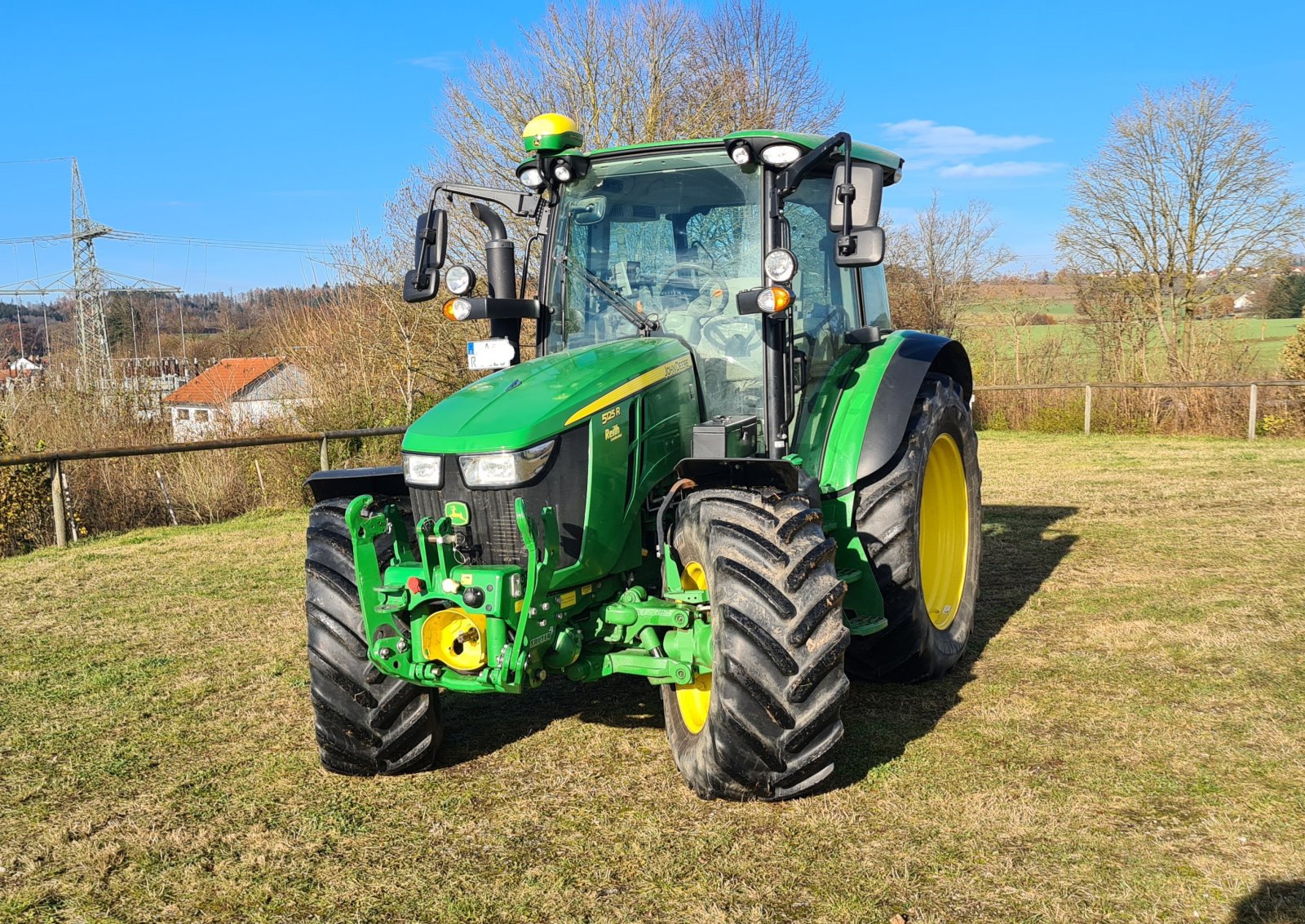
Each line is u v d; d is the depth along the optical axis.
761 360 4.04
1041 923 2.68
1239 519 8.59
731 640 3.24
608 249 4.30
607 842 3.21
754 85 22.47
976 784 3.53
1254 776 3.52
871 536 4.39
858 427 4.36
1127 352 22.03
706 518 3.42
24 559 9.00
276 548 9.09
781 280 3.63
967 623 5.04
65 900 3.01
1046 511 9.38
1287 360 17.86
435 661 3.39
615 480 3.55
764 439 4.01
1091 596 6.14
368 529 3.50
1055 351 23.33
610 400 3.57
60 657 5.66
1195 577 6.52
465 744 4.14
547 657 3.40
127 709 4.73
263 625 6.28
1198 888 2.82
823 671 3.22
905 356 4.70
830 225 3.63
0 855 3.31
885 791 3.49
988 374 24.09
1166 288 21.42
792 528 3.34
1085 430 18.28
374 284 19.08
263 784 3.82
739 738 3.24
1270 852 3.00
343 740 3.77
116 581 7.84
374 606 3.50
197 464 12.59
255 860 3.20
